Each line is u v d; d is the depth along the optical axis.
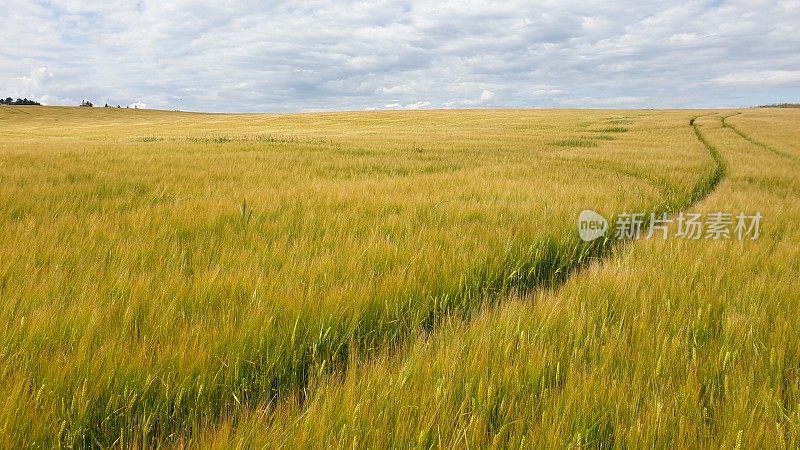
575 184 9.98
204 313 2.76
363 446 1.72
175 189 8.09
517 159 17.36
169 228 4.97
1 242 4.06
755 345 2.55
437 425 1.83
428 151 21.45
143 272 3.39
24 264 3.44
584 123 58.03
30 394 1.92
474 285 3.66
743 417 1.94
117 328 2.47
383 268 3.84
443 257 4.02
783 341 2.59
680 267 4.14
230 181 9.45
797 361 2.46
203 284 3.10
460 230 5.21
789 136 36.97
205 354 2.24
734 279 3.81
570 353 2.50
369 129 56.31
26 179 8.32
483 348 2.41
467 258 4.07
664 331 2.75
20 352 2.18
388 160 15.95
